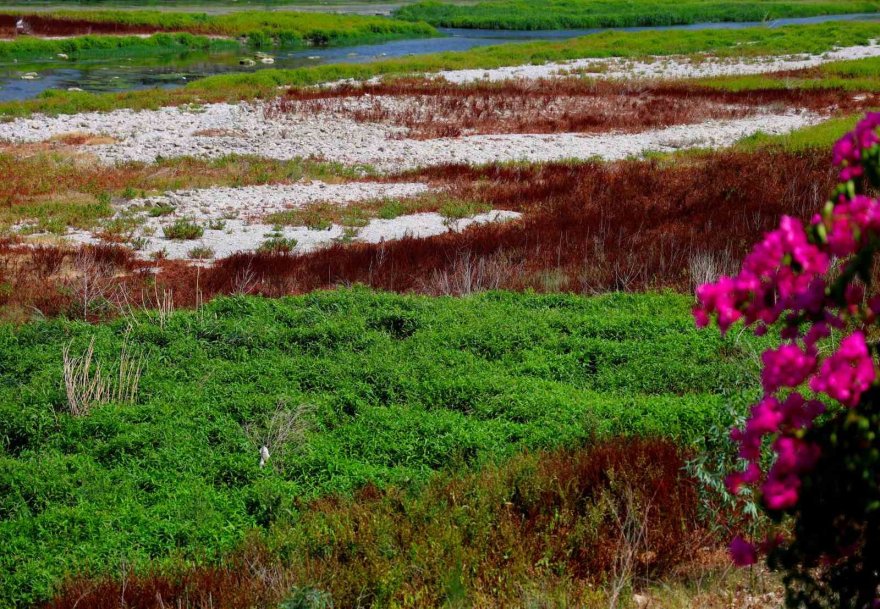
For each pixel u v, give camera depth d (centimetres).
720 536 615
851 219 324
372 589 579
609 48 5412
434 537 618
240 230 1880
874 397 325
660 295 1298
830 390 322
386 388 941
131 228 1888
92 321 1309
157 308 1342
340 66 4500
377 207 2059
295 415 836
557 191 2123
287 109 3381
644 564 613
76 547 648
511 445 787
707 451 606
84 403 884
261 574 591
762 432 348
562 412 847
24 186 2223
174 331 1138
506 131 3059
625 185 2130
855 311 337
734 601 555
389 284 1449
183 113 3338
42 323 1185
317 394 931
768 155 2294
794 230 328
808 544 357
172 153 2700
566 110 3384
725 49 5262
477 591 571
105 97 3572
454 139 2923
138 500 727
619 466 702
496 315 1173
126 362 1005
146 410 883
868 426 322
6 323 1277
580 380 973
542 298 1281
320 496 726
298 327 1136
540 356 1029
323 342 1094
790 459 332
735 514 611
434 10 8069
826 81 3778
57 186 2245
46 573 613
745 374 898
